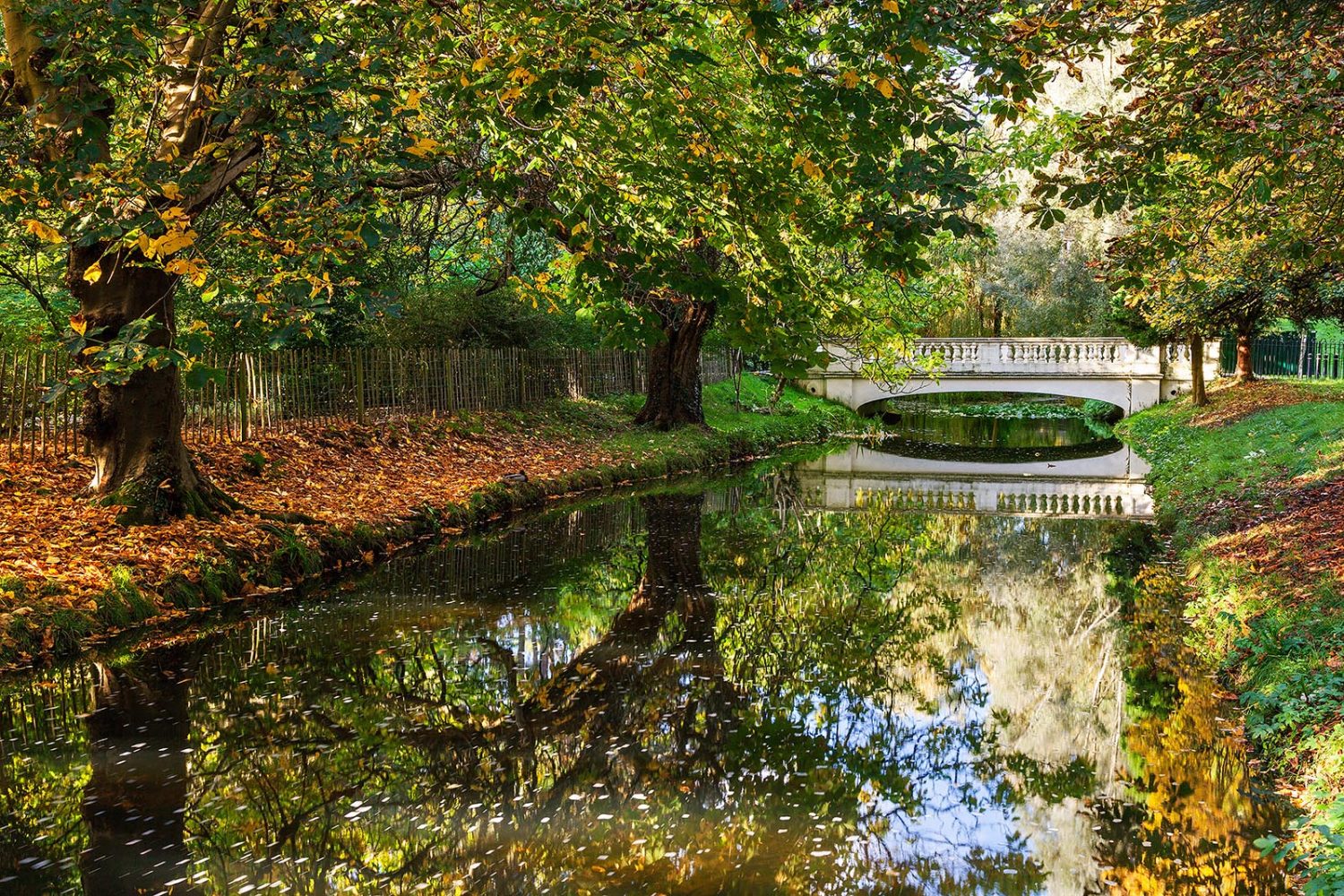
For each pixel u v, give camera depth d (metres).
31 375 13.16
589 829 6.04
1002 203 12.77
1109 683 8.70
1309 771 6.00
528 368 26.28
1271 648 7.69
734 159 8.27
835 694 8.65
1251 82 7.07
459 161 10.51
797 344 8.20
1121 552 14.79
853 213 7.45
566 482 21.02
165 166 7.44
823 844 5.82
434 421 21.61
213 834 5.95
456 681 8.92
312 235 8.02
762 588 12.77
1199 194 9.29
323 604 11.53
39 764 7.01
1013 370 38.75
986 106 7.25
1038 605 11.70
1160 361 37.41
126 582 10.38
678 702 8.46
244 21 9.60
